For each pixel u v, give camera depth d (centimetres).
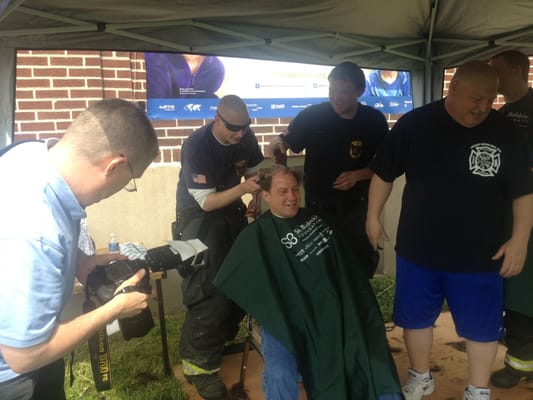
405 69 371
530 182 215
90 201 130
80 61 380
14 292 110
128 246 334
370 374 199
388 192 246
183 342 273
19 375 132
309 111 317
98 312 134
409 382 255
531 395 267
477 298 226
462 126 216
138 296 145
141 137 126
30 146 128
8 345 112
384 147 239
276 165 229
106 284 152
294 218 225
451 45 365
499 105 511
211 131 260
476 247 221
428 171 224
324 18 309
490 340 230
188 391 281
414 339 247
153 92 402
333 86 290
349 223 315
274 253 218
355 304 212
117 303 139
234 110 245
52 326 118
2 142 260
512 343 272
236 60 418
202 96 414
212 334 266
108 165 124
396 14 327
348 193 313
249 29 303
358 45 342
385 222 484
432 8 332
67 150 123
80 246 301
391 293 439
